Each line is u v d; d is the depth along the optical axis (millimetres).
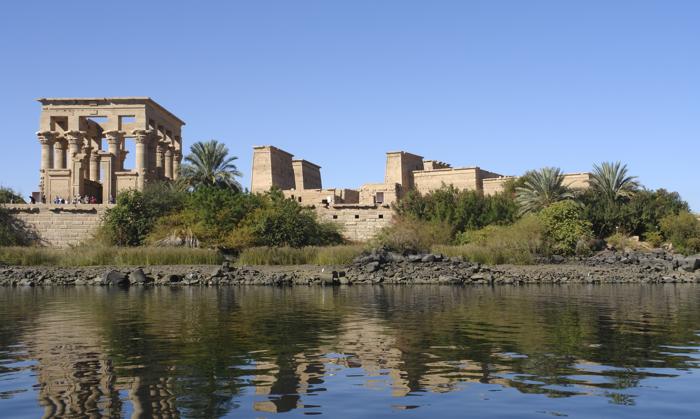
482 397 9359
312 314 19344
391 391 9711
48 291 29062
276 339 14477
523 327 16406
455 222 54438
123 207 51219
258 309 20828
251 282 33031
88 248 44438
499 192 69938
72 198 60344
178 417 8430
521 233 46312
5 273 36125
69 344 13875
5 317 18844
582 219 56156
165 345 13688
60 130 67938
